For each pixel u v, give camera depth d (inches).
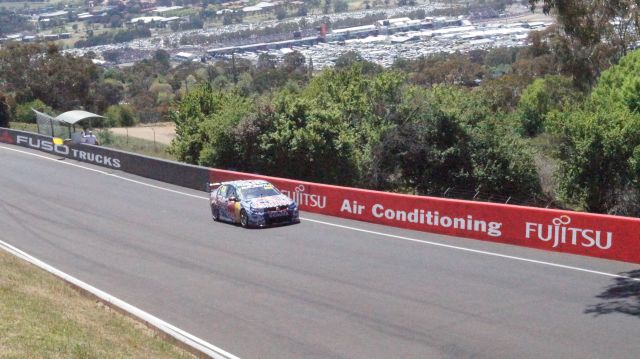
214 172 1378.0
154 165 1551.4
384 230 959.6
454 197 1587.1
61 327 462.6
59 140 1936.5
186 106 1824.6
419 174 1627.7
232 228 1017.5
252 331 558.3
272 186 1072.2
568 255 772.6
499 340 512.4
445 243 863.1
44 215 1167.6
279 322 578.9
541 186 1582.2
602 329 526.6
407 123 1603.1
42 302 533.3
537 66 2947.8
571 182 1352.1
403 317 577.0
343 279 709.3
